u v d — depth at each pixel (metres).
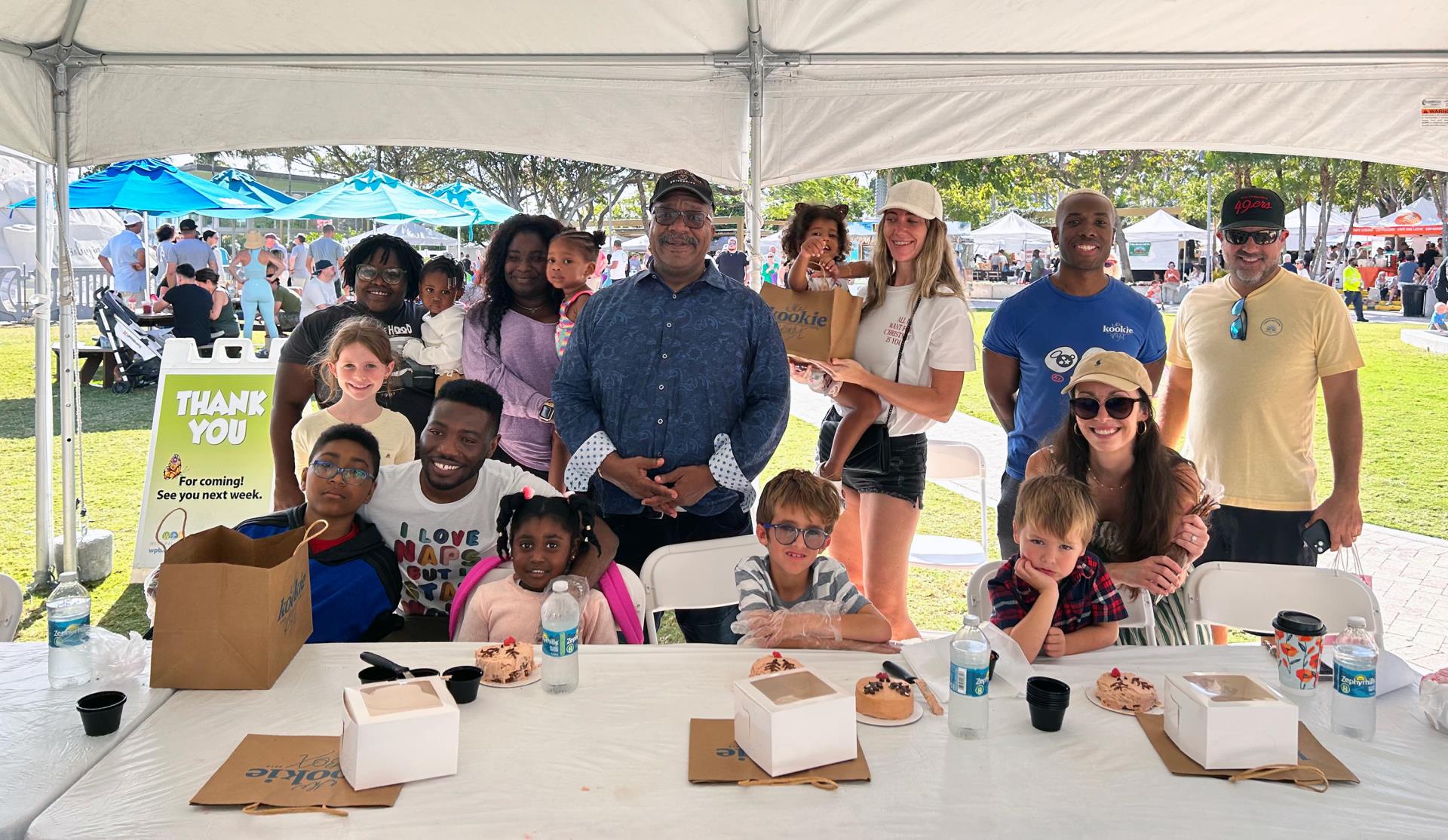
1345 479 3.09
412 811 1.50
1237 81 4.05
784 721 1.61
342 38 3.93
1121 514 2.62
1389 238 28.27
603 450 2.93
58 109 4.07
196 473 4.91
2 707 1.88
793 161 4.30
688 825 1.47
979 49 4.02
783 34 3.96
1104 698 1.94
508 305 3.84
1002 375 3.60
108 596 4.55
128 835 1.43
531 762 1.67
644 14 3.81
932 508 6.56
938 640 2.18
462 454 2.70
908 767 1.67
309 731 1.78
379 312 4.02
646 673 2.10
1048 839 1.44
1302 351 3.15
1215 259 26.66
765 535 2.39
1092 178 23.55
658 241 2.91
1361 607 2.53
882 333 3.49
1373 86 3.98
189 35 3.89
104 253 13.67
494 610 2.44
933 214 3.39
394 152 22.97
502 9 3.71
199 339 10.70
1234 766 1.66
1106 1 3.58
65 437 4.64
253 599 1.96
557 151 4.35
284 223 25.02
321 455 2.59
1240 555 3.27
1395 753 1.75
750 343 3.00
